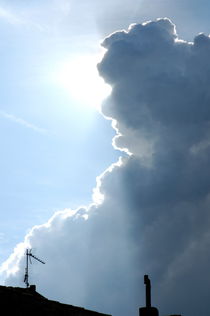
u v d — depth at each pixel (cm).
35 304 3123
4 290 3023
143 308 3594
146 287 3638
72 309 3344
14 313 3006
